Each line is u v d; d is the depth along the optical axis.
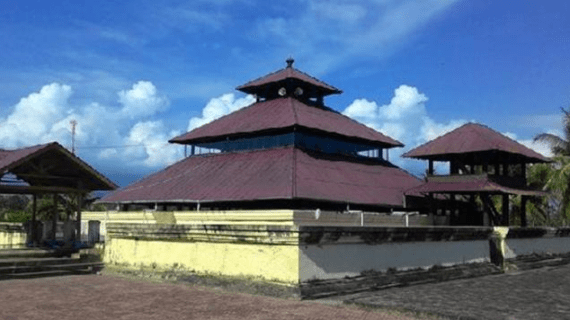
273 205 22.34
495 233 22.38
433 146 24.97
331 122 27.05
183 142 28.56
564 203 33.41
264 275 14.88
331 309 12.41
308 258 14.29
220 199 21.98
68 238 22.00
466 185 23.20
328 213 20.31
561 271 22.48
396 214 22.88
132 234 19.44
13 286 16.20
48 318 11.23
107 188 22.22
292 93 28.80
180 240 17.75
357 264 15.60
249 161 25.06
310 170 23.11
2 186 19.83
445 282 18.12
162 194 24.67
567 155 36.97
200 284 16.25
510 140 25.92
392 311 12.11
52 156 20.53
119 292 14.99
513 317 11.35
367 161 28.09
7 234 23.72
